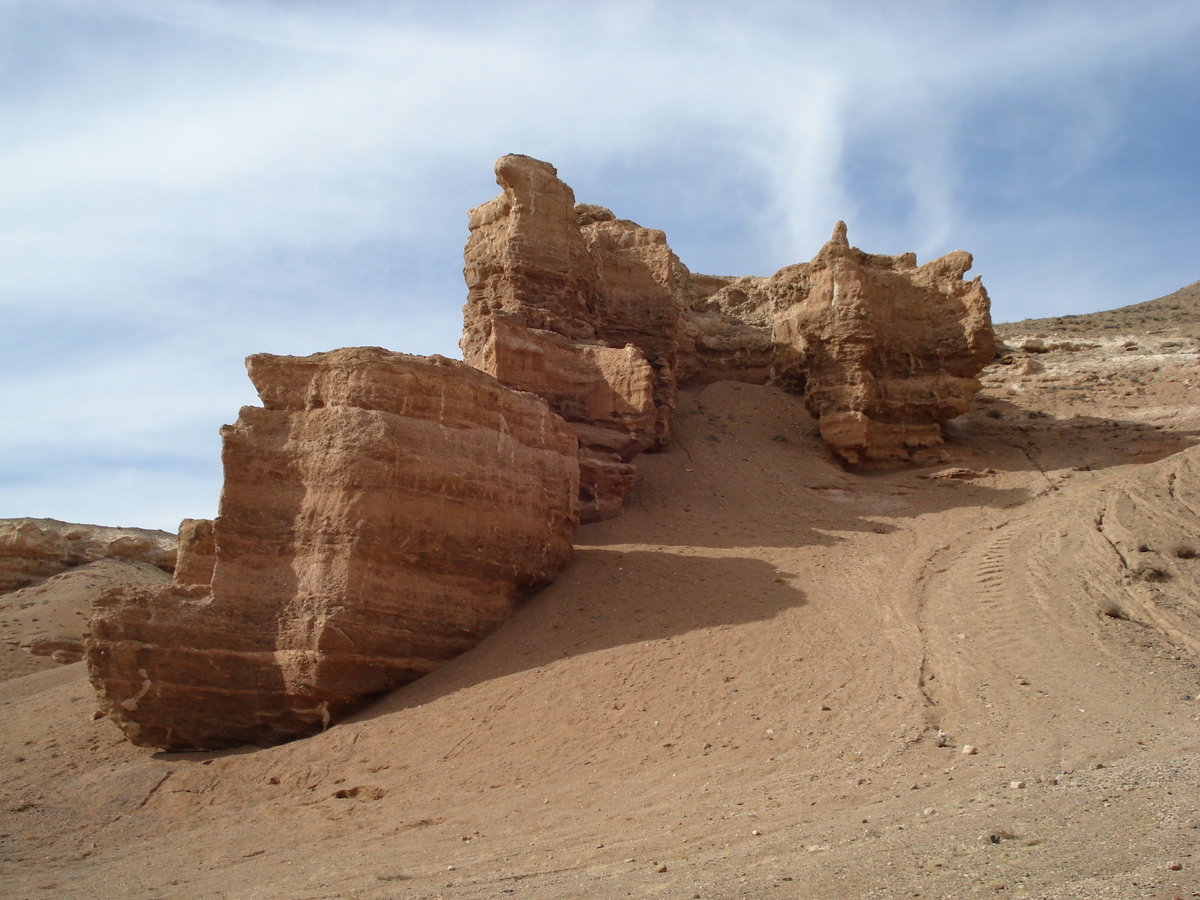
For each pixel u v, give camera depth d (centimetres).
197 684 1877
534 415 2391
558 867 948
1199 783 977
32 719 2242
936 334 3691
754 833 984
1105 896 632
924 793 1098
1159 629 1902
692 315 4478
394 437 2005
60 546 4756
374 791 1505
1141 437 3391
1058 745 1303
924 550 2556
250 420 2039
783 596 2205
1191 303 6719
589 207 4284
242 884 1055
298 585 1934
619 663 1873
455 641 2055
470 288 3597
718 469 3428
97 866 1282
